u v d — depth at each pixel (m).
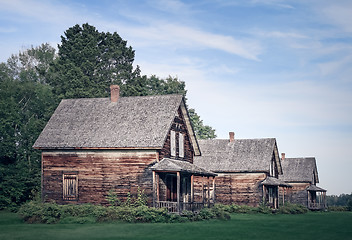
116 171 38.22
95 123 40.97
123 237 24.45
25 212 34.38
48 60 89.62
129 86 68.12
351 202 105.44
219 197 59.03
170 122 38.84
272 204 58.25
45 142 40.12
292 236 26.86
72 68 65.50
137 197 37.34
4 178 46.47
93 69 68.38
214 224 33.72
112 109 42.25
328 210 76.00
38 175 50.22
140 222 33.12
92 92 63.97
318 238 26.05
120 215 33.44
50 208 34.25
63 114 43.00
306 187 77.44
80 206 34.72
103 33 75.81
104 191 38.38
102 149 38.59
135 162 37.84
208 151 62.75
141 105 41.69
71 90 62.34
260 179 57.75
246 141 62.72
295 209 58.62
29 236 24.75
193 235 25.84
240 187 58.41
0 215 38.31
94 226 30.36
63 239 23.55
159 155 37.91
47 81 70.00
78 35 71.31
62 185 39.69
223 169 58.88
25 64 87.12
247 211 52.19
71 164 39.62
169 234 26.12
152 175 37.22
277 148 63.31
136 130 38.91
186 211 36.00
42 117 64.06
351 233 29.27
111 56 74.25
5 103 53.91
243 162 59.22
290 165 80.56
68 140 39.78
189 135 45.38
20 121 57.41
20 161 54.62
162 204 36.81
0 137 52.84
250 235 26.80
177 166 35.97
